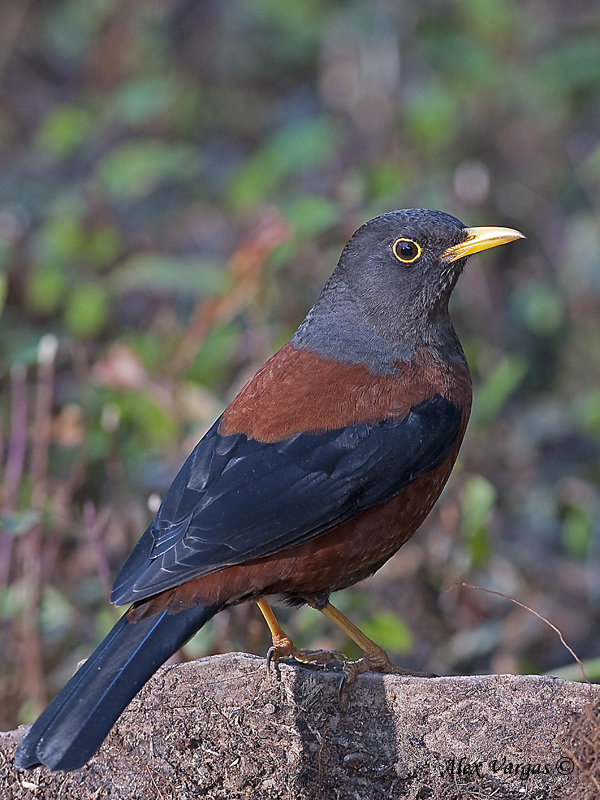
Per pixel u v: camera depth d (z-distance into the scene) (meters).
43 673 11.00
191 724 7.78
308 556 8.10
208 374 13.77
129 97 16.58
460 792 7.62
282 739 7.75
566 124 18.27
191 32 21.89
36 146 19.58
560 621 12.50
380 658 8.47
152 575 7.47
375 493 8.32
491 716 7.54
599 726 7.36
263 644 10.75
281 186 17.45
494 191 17.33
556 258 16.97
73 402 13.38
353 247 9.33
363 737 7.68
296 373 8.80
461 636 11.90
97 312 14.65
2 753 7.82
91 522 11.00
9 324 16.06
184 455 12.59
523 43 18.52
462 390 9.09
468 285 16.19
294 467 8.19
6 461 13.28
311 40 21.28
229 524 7.82
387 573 12.34
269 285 13.16
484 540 11.44
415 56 18.89
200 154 19.28
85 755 6.70
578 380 15.67
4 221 16.77
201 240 17.56
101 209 17.27
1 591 11.20
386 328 9.06
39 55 21.72
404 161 17.20
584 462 14.47
